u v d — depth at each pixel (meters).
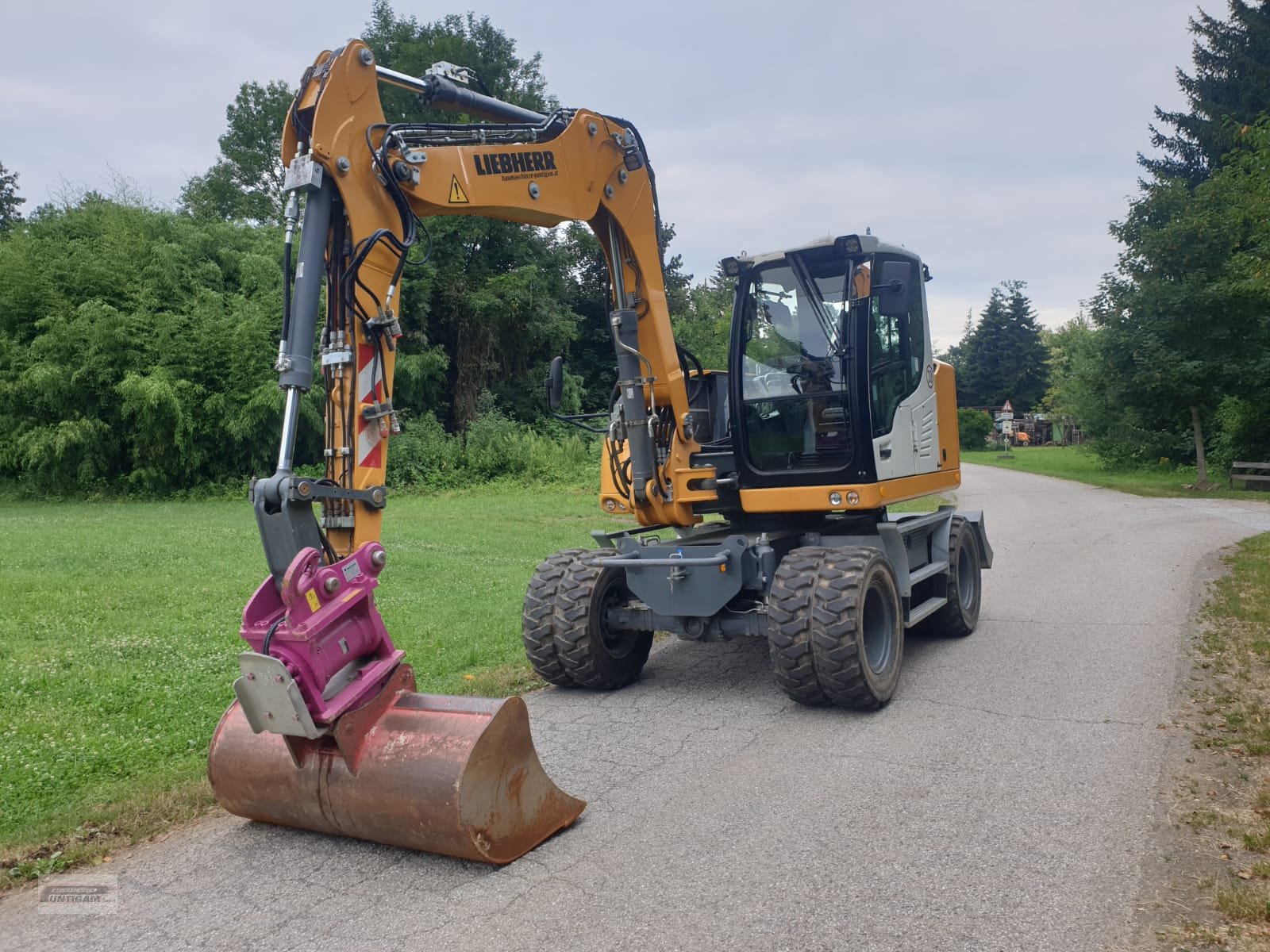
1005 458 48.28
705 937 3.29
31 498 24.95
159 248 26.33
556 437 33.12
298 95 4.42
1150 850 3.87
